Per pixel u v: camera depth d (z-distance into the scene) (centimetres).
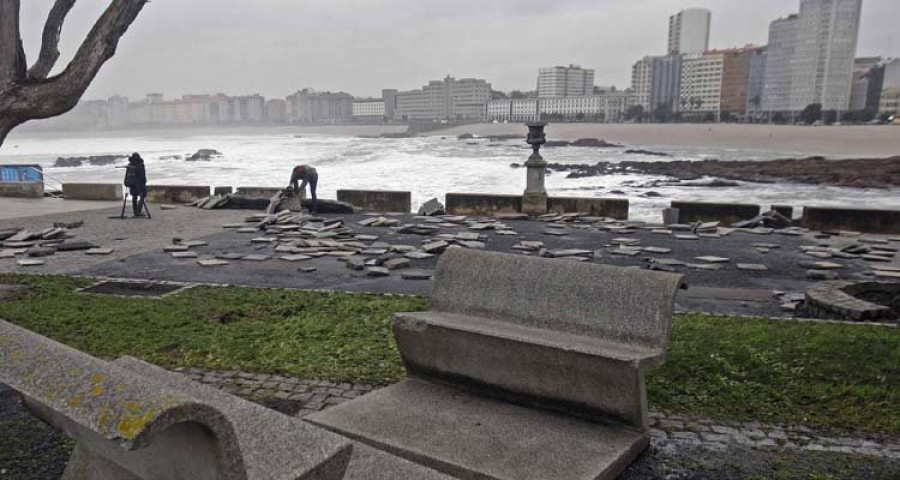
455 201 1980
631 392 411
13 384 237
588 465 383
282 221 1700
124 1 834
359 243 1404
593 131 17950
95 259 1216
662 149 11481
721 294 967
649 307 430
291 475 263
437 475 321
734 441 448
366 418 446
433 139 17738
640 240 1473
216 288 950
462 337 467
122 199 2325
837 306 805
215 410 216
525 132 19075
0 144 823
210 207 2028
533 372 446
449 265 517
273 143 15412
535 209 1903
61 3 870
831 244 1424
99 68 838
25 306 811
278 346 654
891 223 1614
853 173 5234
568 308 457
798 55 17538
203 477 226
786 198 3906
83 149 12950
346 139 18938
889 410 494
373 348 647
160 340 673
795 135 13512
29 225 1655
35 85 802
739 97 19300
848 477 398
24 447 433
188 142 16950
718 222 1733
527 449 402
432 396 482
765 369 576
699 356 611
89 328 714
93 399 216
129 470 263
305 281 1039
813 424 475
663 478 396
